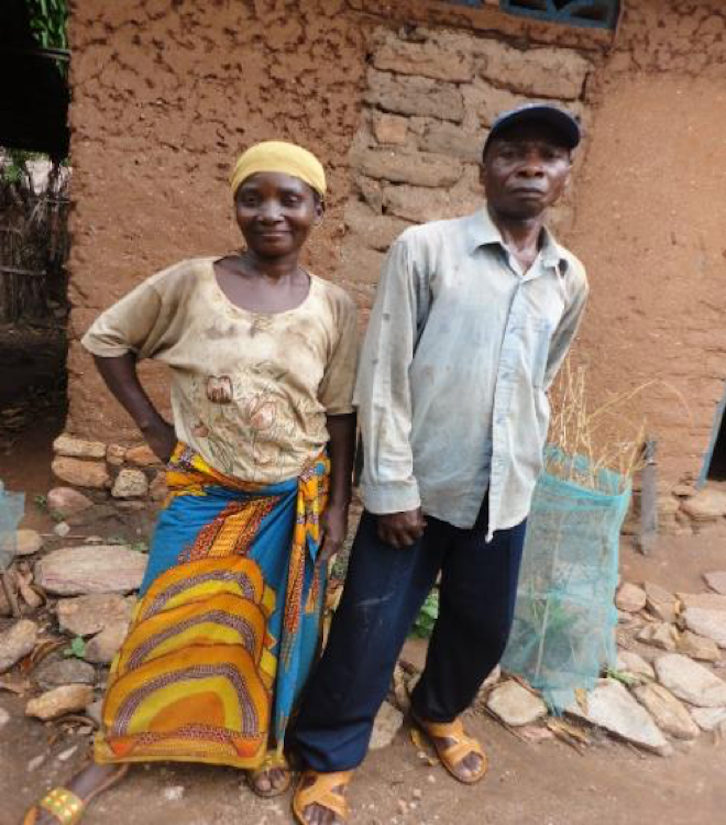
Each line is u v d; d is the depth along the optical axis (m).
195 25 2.75
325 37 2.81
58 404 4.92
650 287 3.30
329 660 1.87
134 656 1.82
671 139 3.11
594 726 2.41
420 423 1.68
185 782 2.02
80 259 2.97
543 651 2.56
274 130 2.90
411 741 2.26
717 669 2.80
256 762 1.96
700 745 2.42
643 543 3.56
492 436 1.66
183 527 1.75
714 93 3.06
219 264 1.68
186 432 1.72
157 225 2.96
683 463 3.63
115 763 1.94
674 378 3.46
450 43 2.89
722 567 3.52
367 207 3.04
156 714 1.88
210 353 1.62
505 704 2.45
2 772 2.00
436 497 1.74
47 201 7.92
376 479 1.66
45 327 7.75
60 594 2.67
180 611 1.81
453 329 1.60
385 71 2.89
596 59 2.99
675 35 2.97
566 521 2.49
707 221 3.24
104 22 2.71
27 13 5.15
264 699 1.94
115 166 2.88
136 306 1.68
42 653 2.41
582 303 1.84
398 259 1.59
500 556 1.86
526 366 1.65
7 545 2.65
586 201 3.16
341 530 1.92
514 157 1.55
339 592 2.85
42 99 6.06
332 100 2.89
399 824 1.98
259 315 1.63
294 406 1.68
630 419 3.49
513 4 3.00
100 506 3.27
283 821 1.94
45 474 3.65
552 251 1.65
